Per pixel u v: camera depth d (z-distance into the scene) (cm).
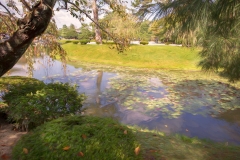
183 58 1661
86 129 182
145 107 668
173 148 276
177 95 812
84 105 675
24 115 306
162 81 1073
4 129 325
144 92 852
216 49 188
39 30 192
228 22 157
